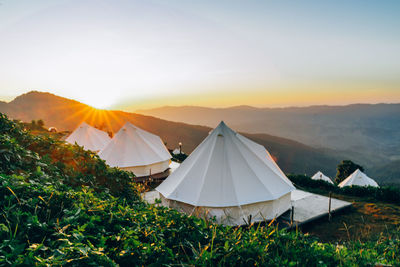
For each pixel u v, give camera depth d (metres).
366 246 4.23
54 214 2.39
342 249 3.30
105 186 4.38
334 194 12.37
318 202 10.20
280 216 8.66
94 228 2.22
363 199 11.43
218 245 2.47
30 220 2.01
